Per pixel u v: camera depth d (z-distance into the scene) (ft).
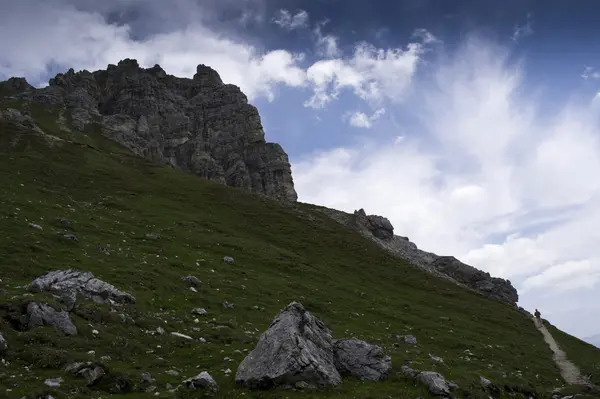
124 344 110.83
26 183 295.69
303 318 115.75
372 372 113.09
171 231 278.05
